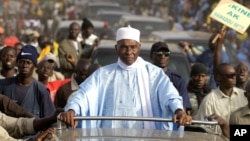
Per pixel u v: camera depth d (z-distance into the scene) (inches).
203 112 441.7
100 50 642.2
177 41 820.0
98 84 343.9
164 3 1710.1
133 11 1862.7
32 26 1401.3
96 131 303.6
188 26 1291.8
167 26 1149.7
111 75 345.1
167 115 335.3
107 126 333.7
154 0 1770.4
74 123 313.1
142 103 340.8
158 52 479.5
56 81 537.3
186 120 310.3
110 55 638.5
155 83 342.3
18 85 434.9
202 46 808.3
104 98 343.0
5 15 1533.0
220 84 443.8
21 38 1211.2
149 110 340.2
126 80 343.9
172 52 652.7
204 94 514.0
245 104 441.4
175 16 1544.0
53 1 1882.4
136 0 1875.0
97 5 1632.6
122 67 345.1
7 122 356.5
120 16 1408.7
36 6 1830.7
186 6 1438.2
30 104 434.0
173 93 335.9
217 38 570.6
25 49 434.0
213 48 647.1
